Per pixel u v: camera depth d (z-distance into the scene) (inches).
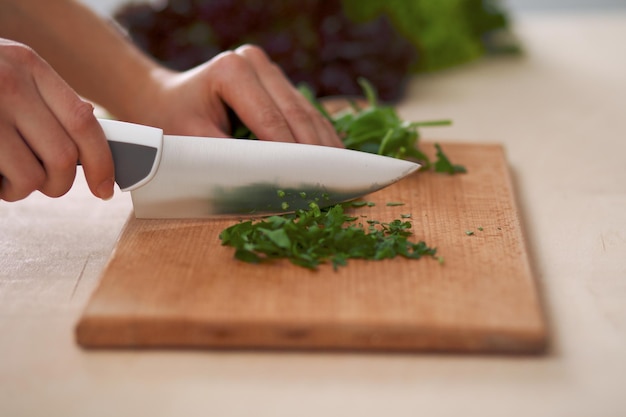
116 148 26.0
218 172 26.7
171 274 24.5
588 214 29.5
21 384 22.1
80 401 21.7
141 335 23.0
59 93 25.1
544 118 38.2
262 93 29.0
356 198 27.7
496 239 26.4
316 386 22.1
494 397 21.8
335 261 24.9
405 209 28.1
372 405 21.6
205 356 22.9
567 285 25.5
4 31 31.7
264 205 27.1
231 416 21.4
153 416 21.4
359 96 38.8
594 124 37.5
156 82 31.1
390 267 24.9
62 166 25.1
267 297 23.6
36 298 24.8
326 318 22.9
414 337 22.8
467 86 42.4
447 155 32.3
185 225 26.9
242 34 38.8
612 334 23.5
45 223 28.9
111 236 28.1
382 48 39.4
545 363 22.7
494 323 22.8
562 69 44.8
